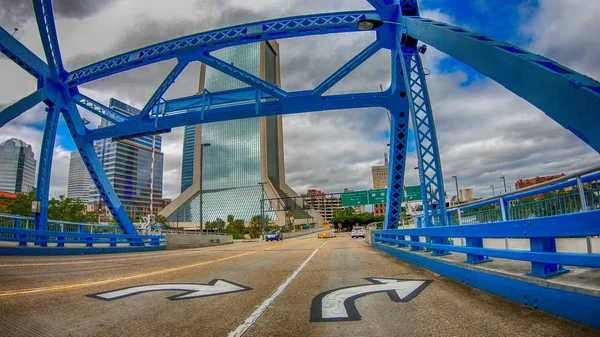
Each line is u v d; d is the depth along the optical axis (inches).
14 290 228.4
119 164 3166.8
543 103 173.3
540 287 142.9
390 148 717.3
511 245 331.3
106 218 3676.2
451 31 278.8
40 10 684.7
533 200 256.4
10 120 649.6
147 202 3472.0
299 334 127.8
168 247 970.1
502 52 205.0
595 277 139.7
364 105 678.5
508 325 126.0
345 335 125.3
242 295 208.8
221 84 5556.1
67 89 751.7
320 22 573.3
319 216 6358.3
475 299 174.7
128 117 786.2
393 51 636.1
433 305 166.4
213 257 569.3
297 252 685.3
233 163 5885.8
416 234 388.2
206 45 615.5
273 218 5369.1
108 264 432.8
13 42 641.0
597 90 145.9
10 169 4608.8
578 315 121.9
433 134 424.2
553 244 145.8
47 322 147.7
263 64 6043.3
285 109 698.8
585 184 201.6
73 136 820.0
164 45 642.2
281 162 6633.9
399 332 126.2
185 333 131.1
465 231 224.7
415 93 437.1
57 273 328.8
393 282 243.9
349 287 229.6
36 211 663.8
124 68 677.9
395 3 494.6
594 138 144.1
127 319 152.3
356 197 1927.9
